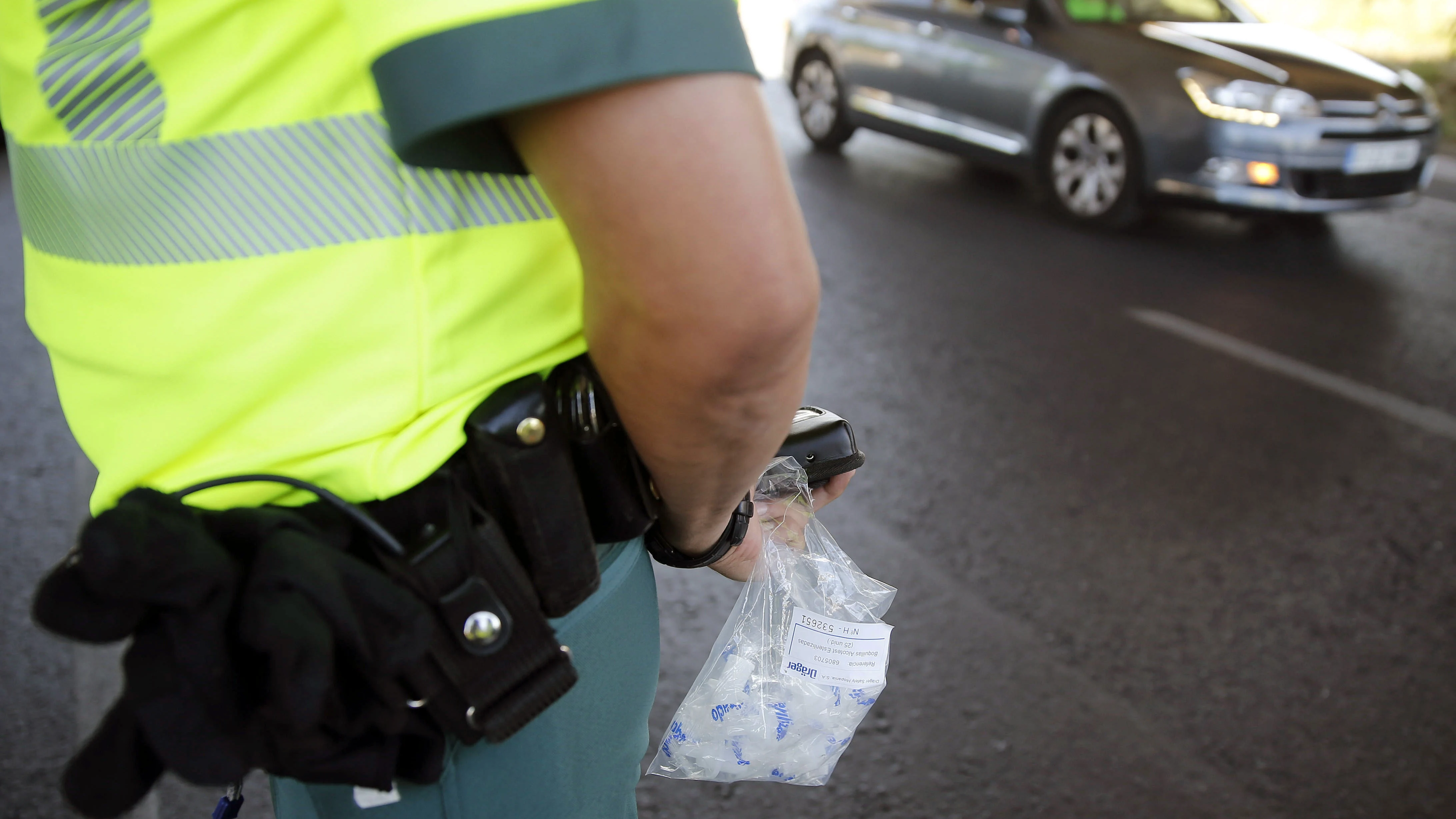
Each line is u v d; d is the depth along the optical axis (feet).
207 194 1.95
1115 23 18.88
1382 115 16.65
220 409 2.08
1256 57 17.47
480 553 2.11
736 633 3.25
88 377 2.20
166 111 1.92
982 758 7.26
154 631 1.76
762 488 3.15
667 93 1.58
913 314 14.71
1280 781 7.16
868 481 10.57
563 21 1.53
